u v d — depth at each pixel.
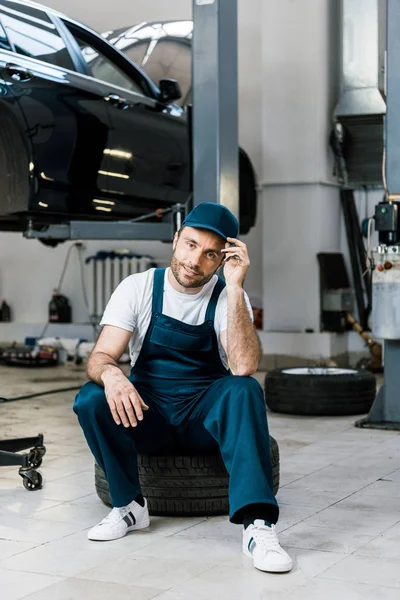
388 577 2.27
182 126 5.50
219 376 2.78
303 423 4.79
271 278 7.45
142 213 5.35
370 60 7.20
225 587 2.20
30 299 8.65
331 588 2.19
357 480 3.41
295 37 7.27
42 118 4.55
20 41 4.56
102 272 8.18
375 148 7.24
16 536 2.65
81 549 2.52
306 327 7.33
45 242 6.22
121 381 2.53
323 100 7.28
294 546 2.54
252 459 2.41
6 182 4.66
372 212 7.49
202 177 4.68
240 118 7.70
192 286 2.64
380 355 7.18
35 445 3.42
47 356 7.62
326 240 7.40
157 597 2.13
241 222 6.40
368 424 4.67
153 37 6.55
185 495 2.84
